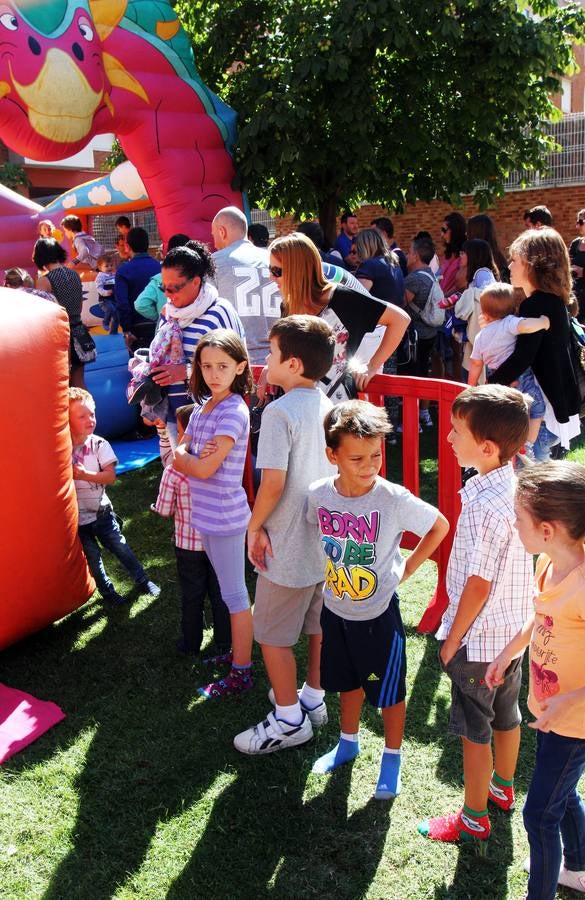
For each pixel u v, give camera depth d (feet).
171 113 24.08
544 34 25.80
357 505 8.19
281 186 28.19
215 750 9.70
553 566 6.46
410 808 8.66
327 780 9.13
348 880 7.74
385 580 8.30
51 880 7.82
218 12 28.91
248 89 27.20
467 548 7.32
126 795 8.95
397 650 8.52
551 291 12.66
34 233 32.71
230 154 25.91
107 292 31.63
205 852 8.13
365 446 7.84
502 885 7.63
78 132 21.35
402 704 8.66
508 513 7.16
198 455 10.35
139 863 8.02
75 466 12.72
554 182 45.88
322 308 11.02
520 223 47.44
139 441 23.43
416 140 27.04
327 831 8.36
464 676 7.52
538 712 6.91
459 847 8.09
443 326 24.21
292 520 9.00
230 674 10.91
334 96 25.71
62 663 11.68
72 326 20.67
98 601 13.61
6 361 10.43
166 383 13.02
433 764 9.34
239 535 10.60
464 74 26.50
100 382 22.35
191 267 12.41
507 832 8.26
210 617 13.20
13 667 11.58
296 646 12.17
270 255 11.00
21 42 19.65
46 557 11.22
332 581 8.44
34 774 9.29
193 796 8.91
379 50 26.25
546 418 13.07
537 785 6.73
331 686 8.79
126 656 11.85
